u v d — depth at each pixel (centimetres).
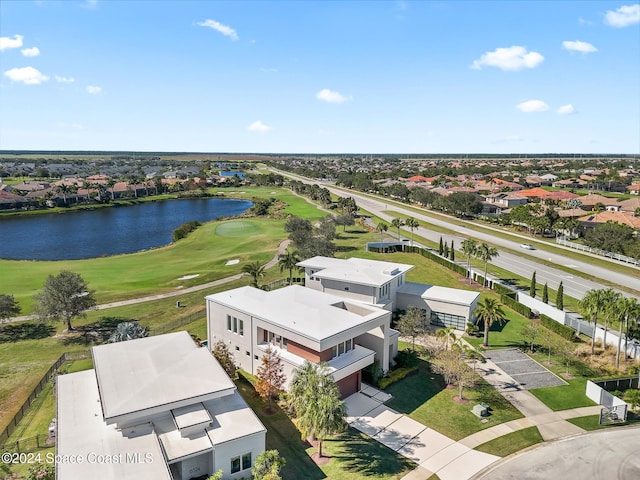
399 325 4944
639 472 3011
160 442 2783
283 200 19275
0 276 8194
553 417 3684
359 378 4062
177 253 10438
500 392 4081
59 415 3038
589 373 4447
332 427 2973
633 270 8125
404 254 9362
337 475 2953
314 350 3778
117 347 3672
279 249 10050
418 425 3547
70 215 17512
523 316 6022
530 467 3050
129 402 2886
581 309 5125
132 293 7038
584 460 3131
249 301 4569
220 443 2789
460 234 11506
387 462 3088
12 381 4272
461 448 3256
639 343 4756
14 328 5681
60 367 4531
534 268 8338
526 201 15850
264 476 2588
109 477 2458
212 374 3294
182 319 5741
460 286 7294
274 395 3859
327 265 6181
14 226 15138
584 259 8950
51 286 5422
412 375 4394
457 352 4219
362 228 12325
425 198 16050
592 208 13888
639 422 3625
